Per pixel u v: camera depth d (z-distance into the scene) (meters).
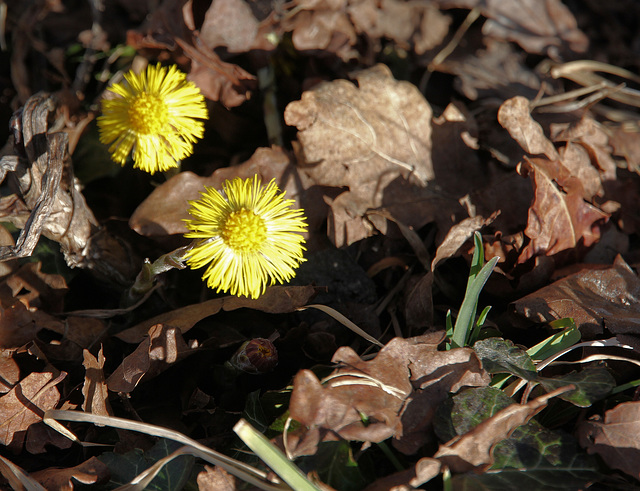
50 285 0.55
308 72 0.60
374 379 0.52
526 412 0.52
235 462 0.52
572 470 0.52
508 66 0.62
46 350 0.54
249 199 0.53
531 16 0.63
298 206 0.57
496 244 0.56
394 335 0.56
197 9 0.58
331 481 0.52
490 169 0.58
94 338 0.55
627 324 0.54
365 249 0.57
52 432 0.53
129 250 0.56
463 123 0.58
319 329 0.55
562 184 0.56
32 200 0.55
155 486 0.52
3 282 0.55
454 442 0.52
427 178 0.57
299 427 0.53
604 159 0.58
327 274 0.56
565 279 0.55
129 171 0.58
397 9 0.62
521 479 0.52
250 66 0.59
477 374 0.53
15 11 0.62
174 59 0.58
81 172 0.58
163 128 0.55
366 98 0.58
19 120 0.55
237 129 0.59
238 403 0.55
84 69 0.61
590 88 0.61
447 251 0.56
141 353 0.53
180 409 0.54
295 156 0.57
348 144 0.57
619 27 0.63
